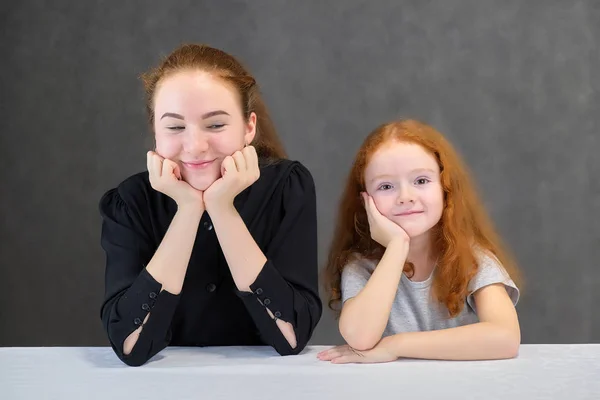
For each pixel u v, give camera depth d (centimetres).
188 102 134
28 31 363
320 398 111
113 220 152
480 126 362
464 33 362
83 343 364
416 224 146
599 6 361
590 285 362
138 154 363
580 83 361
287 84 363
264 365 131
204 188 138
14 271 363
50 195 363
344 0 363
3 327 362
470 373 124
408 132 150
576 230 362
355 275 156
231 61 145
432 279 157
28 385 120
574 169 361
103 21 363
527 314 362
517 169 362
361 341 138
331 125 362
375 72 362
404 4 362
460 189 155
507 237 362
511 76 362
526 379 120
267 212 155
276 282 140
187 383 119
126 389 117
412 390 115
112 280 147
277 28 363
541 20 361
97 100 362
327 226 361
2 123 362
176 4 362
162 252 138
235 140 138
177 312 155
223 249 139
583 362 132
